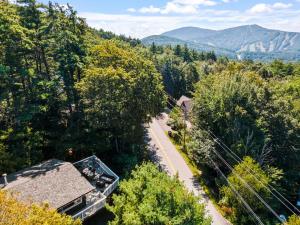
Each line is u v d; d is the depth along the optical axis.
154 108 38.56
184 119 49.88
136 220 15.62
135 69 35.03
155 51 144.12
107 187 25.45
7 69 25.38
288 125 37.38
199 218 16.06
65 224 13.17
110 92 30.38
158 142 46.38
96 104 30.25
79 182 22.12
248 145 33.56
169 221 15.26
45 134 28.98
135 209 16.95
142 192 17.67
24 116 26.56
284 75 115.38
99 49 34.88
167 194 16.38
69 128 29.80
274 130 37.22
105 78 30.17
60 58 29.88
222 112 36.25
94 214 23.25
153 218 15.51
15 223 11.18
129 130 33.84
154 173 19.09
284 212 31.17
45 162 25.08
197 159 35.28
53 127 30.48
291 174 35.88
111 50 35.25
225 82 38.75
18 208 11.81
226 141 35.62
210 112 37.69
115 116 30.95
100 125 30.92
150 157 39.88
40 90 29.39
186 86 88.44
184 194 16.55
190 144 37.03
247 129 35.00
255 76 47.66
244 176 26.91
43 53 31.86
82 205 22.28
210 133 36.75
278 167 36.25
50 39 30.69
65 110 32.34
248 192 26.38
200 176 35.69
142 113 34.50
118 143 36.22
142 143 41.16
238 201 27.41
